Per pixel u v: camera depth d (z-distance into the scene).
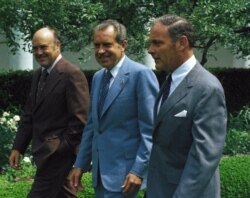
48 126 5.11
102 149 4.50
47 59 5.07
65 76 5.05
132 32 10.92
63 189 5.16
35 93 5.23
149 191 3.71
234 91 16.83
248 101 16.97
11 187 6.69
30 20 9.27
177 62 3.57
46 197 5.14
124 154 4.43
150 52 3.55
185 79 3.55
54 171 5.11
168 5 10.98
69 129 5.04
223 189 7.35
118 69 4.48
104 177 4.46
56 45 5.11
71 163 5.11
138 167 4.32
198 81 3.51
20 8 9.26
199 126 3.43
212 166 3.40
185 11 10.63
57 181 5.12
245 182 7.48
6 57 21.27
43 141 5.11
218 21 10.46
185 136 3.51
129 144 4.43
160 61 3.55
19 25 9.37
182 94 3.52
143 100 4.37
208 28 10.07
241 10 10.84
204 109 3.44
